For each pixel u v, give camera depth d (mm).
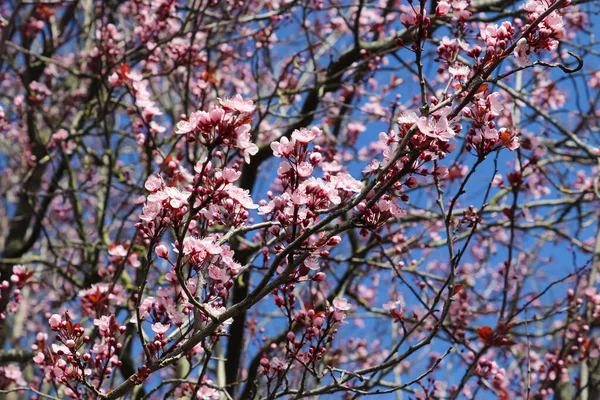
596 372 6254
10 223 7727
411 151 2934
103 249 6777
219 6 7965
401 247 6688
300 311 3795
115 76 5234
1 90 9445
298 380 6418
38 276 8898
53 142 7535
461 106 2990
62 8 9531
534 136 6590
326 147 7578
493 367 4645
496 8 6980
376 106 7957
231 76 8547
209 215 3289
